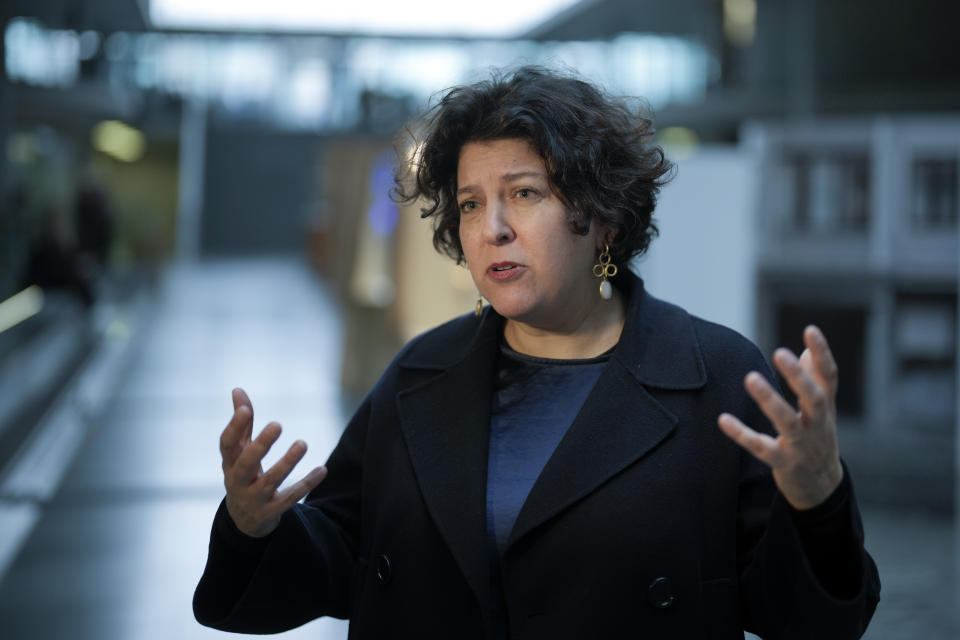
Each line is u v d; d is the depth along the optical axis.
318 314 24.88
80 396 13.59
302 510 2.50
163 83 43.97
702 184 8.49
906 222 10.26
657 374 2.37
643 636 2.19
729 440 2.31
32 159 26.98
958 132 10.15
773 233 10.47
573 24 33.44
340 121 44.00
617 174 2.33
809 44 28.72
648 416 2.31
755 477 2.30
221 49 44.19
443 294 14.74
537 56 2.73
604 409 2.33
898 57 29.05
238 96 45.34
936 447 10.27
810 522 2.01
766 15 28.81
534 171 2.29
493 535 2.31
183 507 8.59
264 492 2.16
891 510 9.32
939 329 10.42
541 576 2.22
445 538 2.31
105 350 17.94
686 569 2.21
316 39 43.28
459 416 2.44
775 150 10.47
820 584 2.02
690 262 8.51
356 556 2.62
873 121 10.27
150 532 7.89
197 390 14.41
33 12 30.47
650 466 2.27
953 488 9.40
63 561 7.16
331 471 2.69
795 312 10.59
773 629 2.18
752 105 29.59
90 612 6.19
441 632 2.33
